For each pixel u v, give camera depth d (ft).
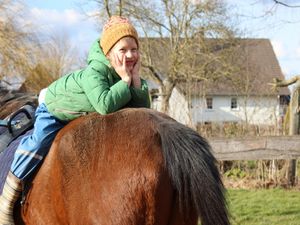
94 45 10.23
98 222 8.45
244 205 26.09
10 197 9.95
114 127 8.86
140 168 8.29
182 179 8.22
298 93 32.91
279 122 38.42
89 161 8.82
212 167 8.50
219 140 27.17
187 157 8.27
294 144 27.17
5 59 57.16
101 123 9.04
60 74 69.92
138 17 81.41
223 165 33.58
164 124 8.59
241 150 27.17
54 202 9.21
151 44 91.15
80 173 8.84
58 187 9.11
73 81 9.81
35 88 58.95
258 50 143.43
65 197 8.96
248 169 33.40
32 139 9.90
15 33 57.88
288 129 35.53
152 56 91.25
